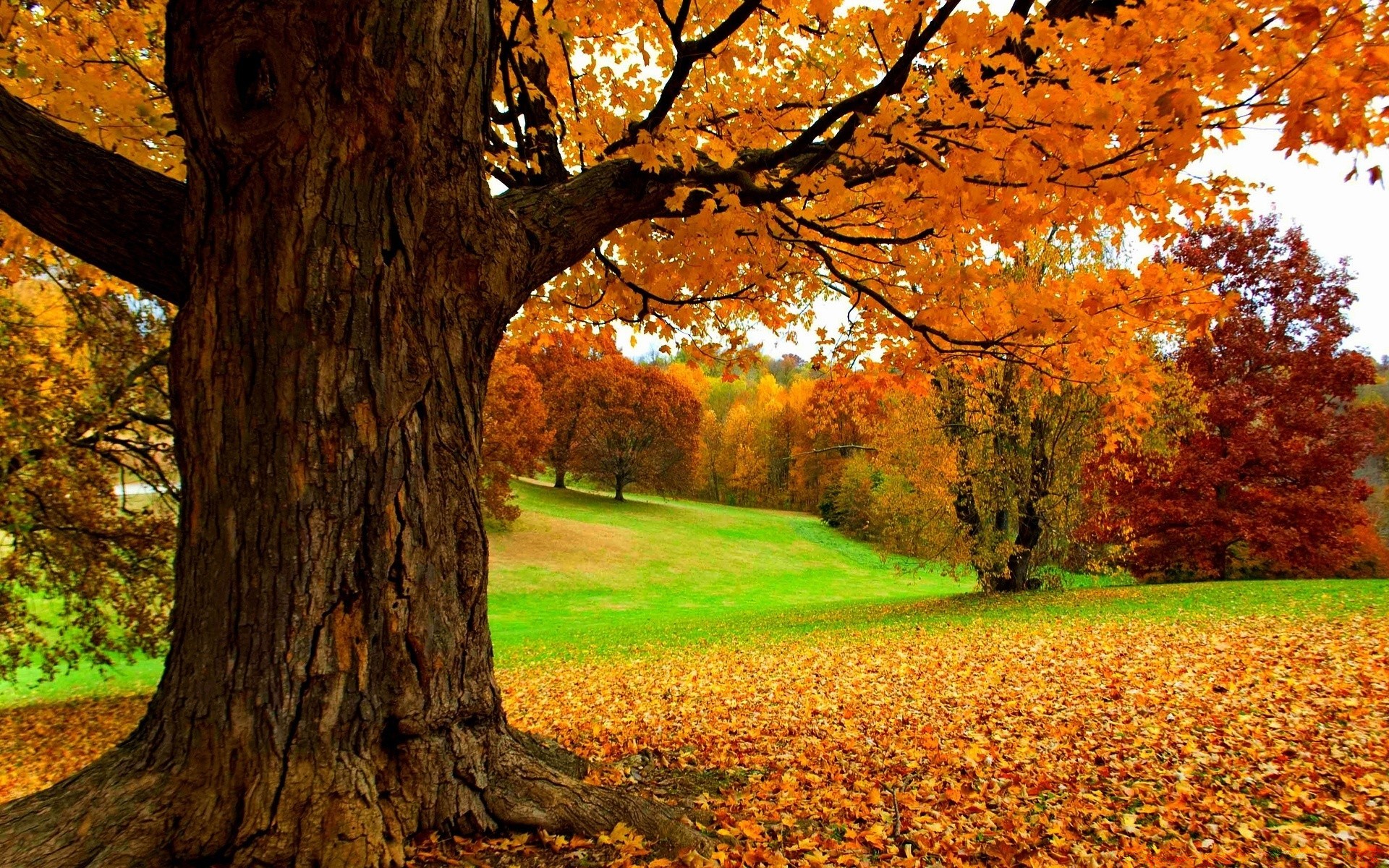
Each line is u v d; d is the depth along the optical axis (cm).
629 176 330
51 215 236
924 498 1603
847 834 311
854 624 1388
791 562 3491
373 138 225
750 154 366
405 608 236
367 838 218
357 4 212
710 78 415
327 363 222
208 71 209
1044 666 745
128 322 909
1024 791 382
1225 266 1958
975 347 409
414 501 240
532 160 385
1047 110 257
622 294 457
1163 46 241
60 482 922
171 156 383
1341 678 566
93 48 356
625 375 4616
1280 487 1878
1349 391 1841
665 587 2820
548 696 875
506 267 276
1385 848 295
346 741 223
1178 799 357
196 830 208
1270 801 356
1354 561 2203
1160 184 281
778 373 7050
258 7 206
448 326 254
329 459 222
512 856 241
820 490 5012
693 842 269
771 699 685
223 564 220
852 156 320
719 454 5975
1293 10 210
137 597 1027
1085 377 384
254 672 216
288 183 218
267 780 212
